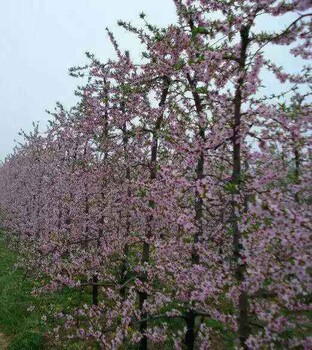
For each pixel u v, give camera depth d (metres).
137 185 8.59
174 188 7.02
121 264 11.83
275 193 5.07
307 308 5.20
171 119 7.68
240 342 5.51
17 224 25.16
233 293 5.55
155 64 7.39
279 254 5.23
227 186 5.61
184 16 5.88
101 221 12.33
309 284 4.99
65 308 12.46
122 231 11.42
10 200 29.69
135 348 9.29
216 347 6.99
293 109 5.59
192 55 6.07
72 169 14.56
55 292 13.73
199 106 7.35
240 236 5.68
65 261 11.83
